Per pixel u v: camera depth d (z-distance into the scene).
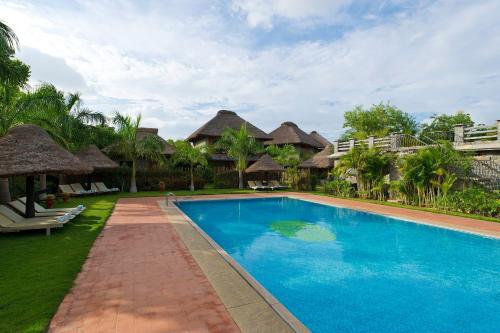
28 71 18.19
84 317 3.67
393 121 38.12
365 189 18.95
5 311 3.74
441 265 7.30
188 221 10.24
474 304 5.33
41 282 4.68
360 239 9.70
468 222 10.40
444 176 14.04
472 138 15.80
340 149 23.62
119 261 5.88
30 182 9.10
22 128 9.22
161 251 6.59
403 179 15.61
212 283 4.79
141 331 3.37
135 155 22.39
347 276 6.64
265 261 7.64
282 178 27.17
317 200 17.55
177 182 24.39
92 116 20.12
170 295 4.32
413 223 10.97
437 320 4.82
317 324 4.69
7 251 6.45
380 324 4.68
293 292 5.84
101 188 20.23
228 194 20.67
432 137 20.45
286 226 11.82
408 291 5.86
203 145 27.20
